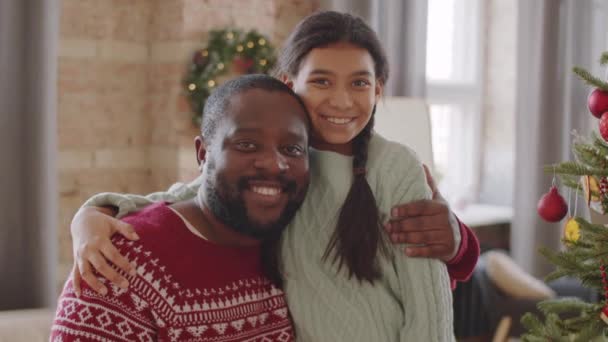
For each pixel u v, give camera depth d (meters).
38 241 3.10
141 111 3.72
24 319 2.43
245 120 1.17
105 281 1.16
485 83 5.32
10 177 3.04
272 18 3.86
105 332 1.13
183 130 3.61
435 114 5.27
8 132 3.02
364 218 1.28
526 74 4.66
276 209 1.19
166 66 3.63
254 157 1.17
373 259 1.28
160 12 3.66
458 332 3.99
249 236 1.21
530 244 4.65
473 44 5.30
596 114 1.67
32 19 3.04
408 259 1.30
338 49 1.29
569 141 4.64
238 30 3.64
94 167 3.59
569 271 1.69
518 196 4.70
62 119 3.48
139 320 1.16
